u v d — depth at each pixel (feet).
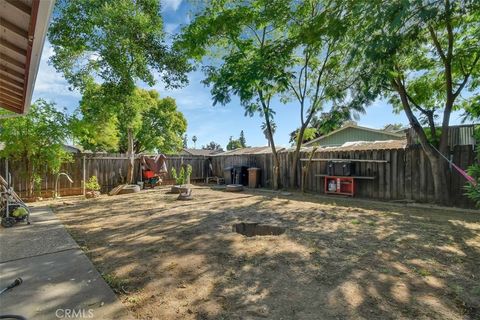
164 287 8.12
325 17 19.89
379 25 14.53
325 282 8.39
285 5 25.93
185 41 26.63
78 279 8.64
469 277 8.70
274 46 22.12
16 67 10.20
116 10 22.84
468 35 20.92
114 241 12.70
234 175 40.27
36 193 27.53
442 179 21.52
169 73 26.76
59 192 30.22
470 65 21.29
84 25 23.02
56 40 22.94
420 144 23.35
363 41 16.44
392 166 25.44
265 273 9.08
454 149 21.27
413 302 7.20
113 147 50.60
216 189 35.68
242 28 29.32
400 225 15.48
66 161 29.91
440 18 16.90
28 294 7.66
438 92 24.12
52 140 26.84
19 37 7.95
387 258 10.37
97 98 28.22
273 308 6.96
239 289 7.98
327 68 29.45
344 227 15.11
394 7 13.61
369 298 7.42
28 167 26.55
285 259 10.29
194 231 14.34
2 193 16.22
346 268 9.45
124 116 32.14
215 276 8.87
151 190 34.63
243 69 22.74
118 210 20.75
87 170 33.04
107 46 24.03
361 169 27.76
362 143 31.37
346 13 18.17
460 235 13.35
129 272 9.19
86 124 29.68
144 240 12.82
